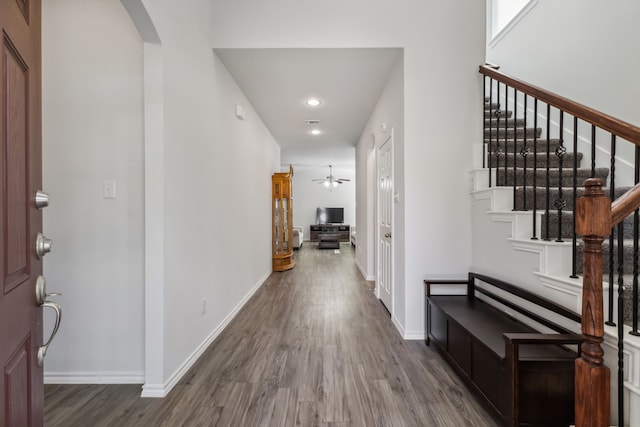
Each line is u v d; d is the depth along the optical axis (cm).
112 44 190
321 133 531
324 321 302
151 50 178
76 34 191
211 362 219
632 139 133
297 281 478
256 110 411
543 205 215
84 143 190
